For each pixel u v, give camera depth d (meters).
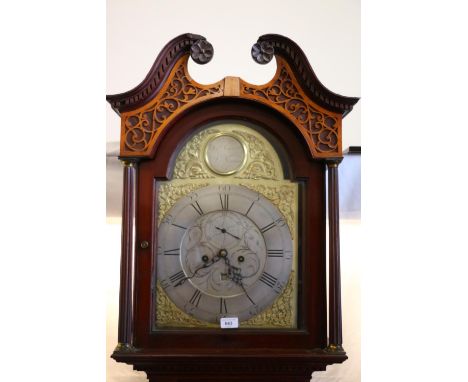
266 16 2.87
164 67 1.83
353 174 2.82
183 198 1.87
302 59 1.83
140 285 1.81
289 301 1.84
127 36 2.85
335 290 1.78
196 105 1.84
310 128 1.85
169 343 1.78
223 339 1.79
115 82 2.82
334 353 1.75
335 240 1.81
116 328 2.75
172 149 1.86
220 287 1.83
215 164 1.88
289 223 1.87
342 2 2.87
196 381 1.81
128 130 1.83
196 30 2.86
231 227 1.85
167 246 1.84
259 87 1.85
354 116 2.85
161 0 2.86
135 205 1.83
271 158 1.89
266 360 1.75
